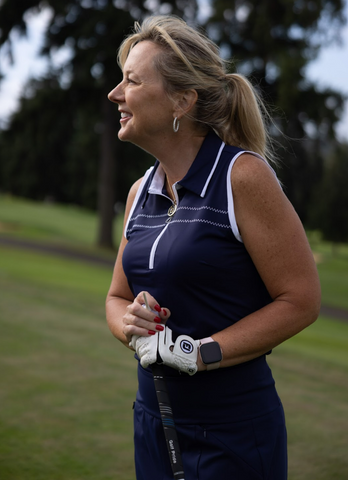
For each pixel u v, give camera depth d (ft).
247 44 65.21
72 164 150.10
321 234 116.26
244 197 4.49
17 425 11.59
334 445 11.44
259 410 4.75
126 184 106.32
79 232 92.17
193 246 4.53
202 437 4.68
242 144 5.00
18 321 22.34
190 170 4.71
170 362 4.43
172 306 4.66
